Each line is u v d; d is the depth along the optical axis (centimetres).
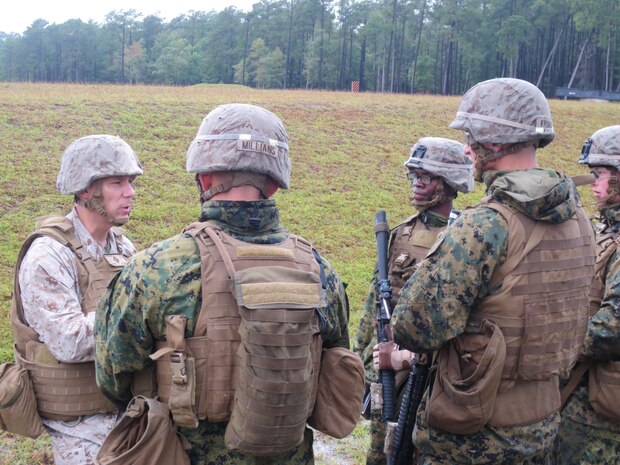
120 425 179
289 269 178
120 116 1655
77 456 250
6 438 444
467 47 7288
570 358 230
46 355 251
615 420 271
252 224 186
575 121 2478
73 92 2103
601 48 6750
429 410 228
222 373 171
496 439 220
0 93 1870
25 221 1005
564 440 286
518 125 224
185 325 171
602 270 289
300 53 9275
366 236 1157
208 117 191
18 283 255
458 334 217
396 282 311
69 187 262
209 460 177
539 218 215
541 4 6800
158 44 11231
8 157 1259
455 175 314
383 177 1525
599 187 308
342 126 1948
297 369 169
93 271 262
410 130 1997
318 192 1369
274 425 167
